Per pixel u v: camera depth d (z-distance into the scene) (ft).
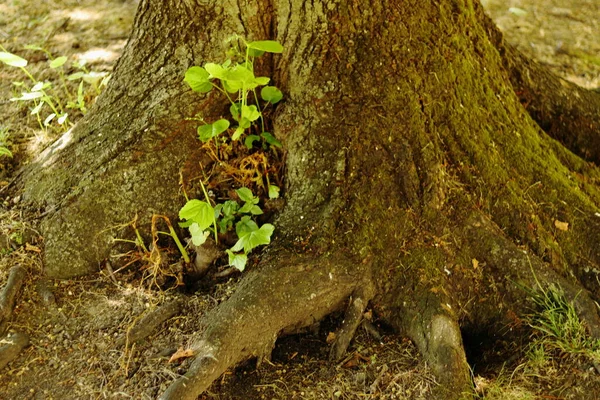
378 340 8.52
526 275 8.64
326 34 8.41
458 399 8.16
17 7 12.23
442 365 8.25
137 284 8.64
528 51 11.58
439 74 8.73
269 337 8.35
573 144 9.94
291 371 8.37
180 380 8.02
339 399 8.20
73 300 8.56
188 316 8.45
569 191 8.98
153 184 8.65
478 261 8.69
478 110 8.97
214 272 8.66
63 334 8.38
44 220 8.75
